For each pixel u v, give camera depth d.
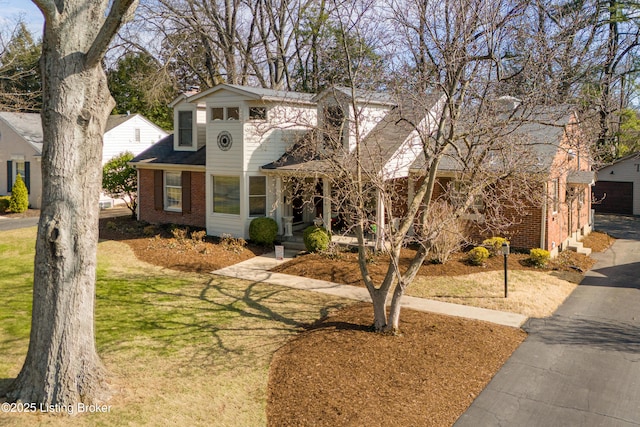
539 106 11.91
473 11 9.88
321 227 18.25
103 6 7.68
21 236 21.31
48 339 7.37
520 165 10.24
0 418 6.99
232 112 20.58
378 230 15.61
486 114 10.23
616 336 10.81
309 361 9.15
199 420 7.37
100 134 7.70
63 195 7.33
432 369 8.84
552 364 9.33
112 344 10.05
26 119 31.84
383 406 7.66
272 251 19.08
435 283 14.32
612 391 8.32
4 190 31.36
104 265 16.58
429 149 10.60
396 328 10.41
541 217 17.11
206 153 21.00
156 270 16.12
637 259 18.91
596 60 16.95
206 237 20.97
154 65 32.94
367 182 13.14
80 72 7.32
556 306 12.89
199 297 13.41
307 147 16.09
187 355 9.62
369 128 18.94
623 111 28.16
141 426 7.08
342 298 13.41
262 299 13.31
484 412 7.64
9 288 13.76
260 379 8.70
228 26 30.50
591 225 25.27
